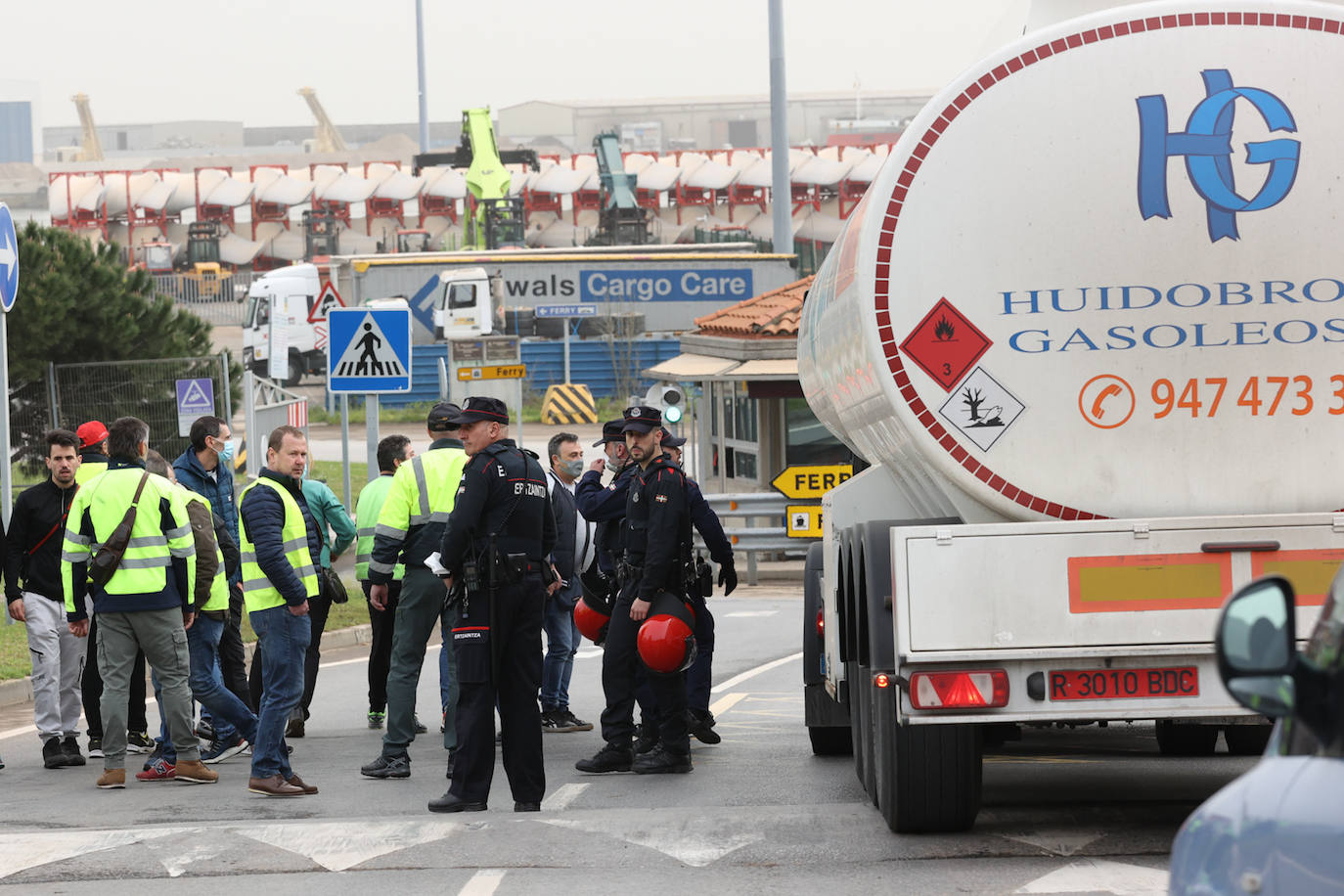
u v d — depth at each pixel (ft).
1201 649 65.87
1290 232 66.59
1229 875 34.19
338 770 103.14
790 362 248.52
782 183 285.43
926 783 72.95
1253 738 104.68
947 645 66.39
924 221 68.03
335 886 68.69
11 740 122.42
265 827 79.25
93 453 111.24
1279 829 33.35
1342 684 34.53
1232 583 65.98
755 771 100.78
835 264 83.30
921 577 66.59
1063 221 67.41
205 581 101.09
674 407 254.68
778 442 256.11
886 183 68.18
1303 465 67.26
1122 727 126.52
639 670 104.83
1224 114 66.59
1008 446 68.03
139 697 116.37
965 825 74.59
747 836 75.66
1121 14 67.10
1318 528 65.98
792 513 221.05
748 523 253.65
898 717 67.82
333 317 175.11
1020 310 67.82
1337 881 31.81
